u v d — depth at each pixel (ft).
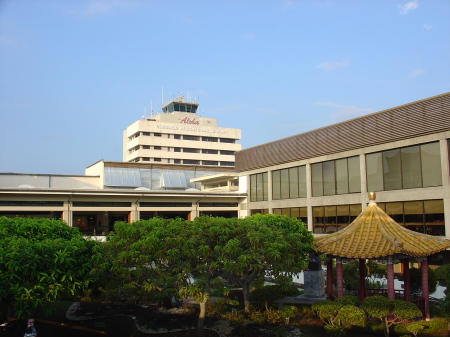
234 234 59.57
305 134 147.95
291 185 154.92
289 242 63.16
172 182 192.44
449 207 100.48
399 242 59.26
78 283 52.54
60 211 142.72
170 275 57.47
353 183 128.77
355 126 127.95
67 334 62.03
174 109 377.91
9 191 129.39
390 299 59.57
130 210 155.12
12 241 51.60
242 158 183.11
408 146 112.37
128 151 355.77
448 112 101.55
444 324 59.72
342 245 63.62
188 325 64.75
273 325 64.18
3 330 59.98
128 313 73.10
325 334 59.62
